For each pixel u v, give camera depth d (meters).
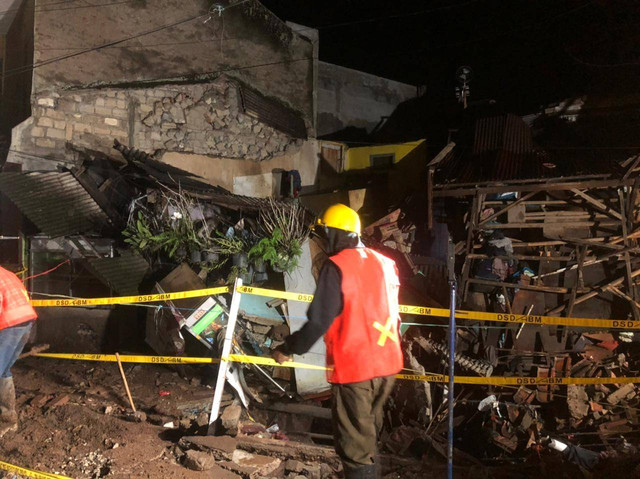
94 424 5.18
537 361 9.21
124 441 4.82
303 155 15.94
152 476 4.15
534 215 10.02
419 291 10.03
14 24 14.12
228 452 4.58
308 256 8.30
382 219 11.54
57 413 5.46
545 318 5.25
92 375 7.37
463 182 10.34
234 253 8.25
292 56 15.73
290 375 7.65
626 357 9.18
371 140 19.42
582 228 9.82
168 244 8.52
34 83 11.50
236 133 14.17
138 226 8.61
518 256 9.85
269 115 14.81
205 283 8.28
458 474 5.57
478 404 8.71
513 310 9.52
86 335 8.87
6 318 4.75
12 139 11.21
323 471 4.62
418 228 10.98
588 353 9.17
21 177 9.77
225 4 14.19
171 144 13.09
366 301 3.15
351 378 3.10
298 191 14.98
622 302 9.45
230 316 5.27
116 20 12.58
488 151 11.80
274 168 15.19
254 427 5.69
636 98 14.00
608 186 9.46
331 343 3.18
